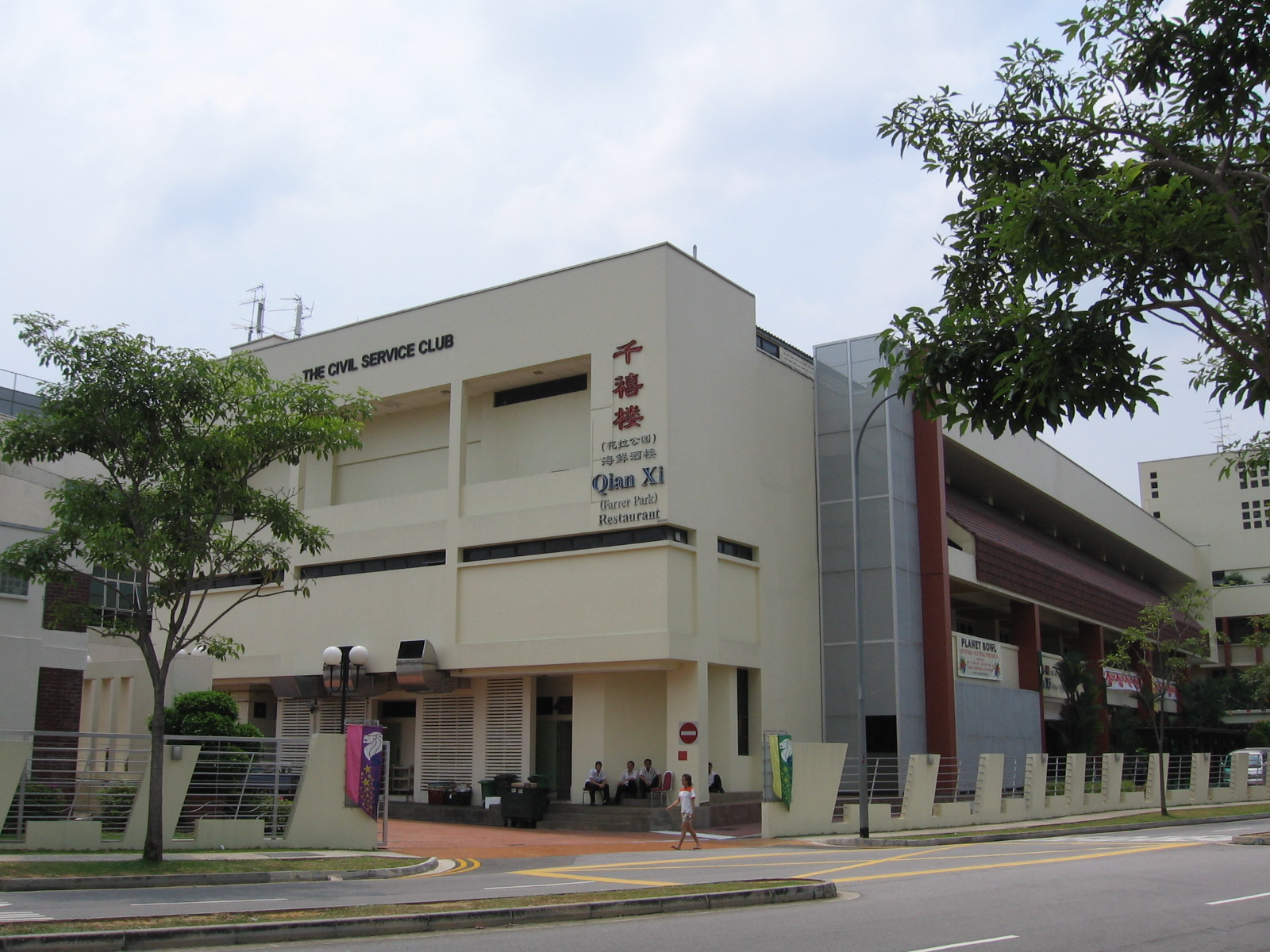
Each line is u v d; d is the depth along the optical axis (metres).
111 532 17.17
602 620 31.83
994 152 10.66
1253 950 10.67
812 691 36.81
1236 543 76.38
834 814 34.66
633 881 17.09
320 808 21.77
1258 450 18.02
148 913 12.23
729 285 35.66
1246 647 74.06
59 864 16.50
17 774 18.52
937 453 38.62
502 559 34.06
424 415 38.94
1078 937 11.37
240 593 39.53
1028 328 8.69
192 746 23.44
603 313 33.47
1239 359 9.02
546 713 34.78
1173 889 15.88
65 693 23.08
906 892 15.61
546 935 11.51
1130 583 65.62
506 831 30.11
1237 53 9.21
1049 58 10.52
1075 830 31.70
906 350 9.52
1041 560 46.41
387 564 36.94
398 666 34.03
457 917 12.14
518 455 36.34
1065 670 46.41
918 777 31.34
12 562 17.89
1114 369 8.58
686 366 32.84
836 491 38.44
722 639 32.72
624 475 32.16
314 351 39.72
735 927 12.17
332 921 11.37
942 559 37.84
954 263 10.71
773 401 37.06
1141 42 9.81
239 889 15.92
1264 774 54.16
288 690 37.75
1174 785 46.22
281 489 25.45
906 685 36.34
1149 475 80.31
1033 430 8.88
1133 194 8.39
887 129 10.95
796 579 36.88
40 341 17.44
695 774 30.78
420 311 37.47
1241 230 8.55
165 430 18.30
